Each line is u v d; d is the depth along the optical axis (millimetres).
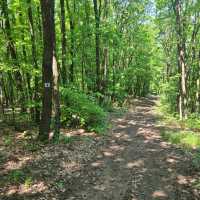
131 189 10203
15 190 9688
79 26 25375
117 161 13031
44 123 14469
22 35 18281
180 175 11469
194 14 28594
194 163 12656
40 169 11352
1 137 15305
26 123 18875
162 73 59969
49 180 10516
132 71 44125
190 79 33000
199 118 26562
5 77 27906
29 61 19312
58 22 25250
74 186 10273
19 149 13398
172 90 35000
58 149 13727
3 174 10719
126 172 11742
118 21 37375
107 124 21188
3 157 12320
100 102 29500
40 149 13508
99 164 12500
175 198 9586
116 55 36594
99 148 14859
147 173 11680
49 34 13664
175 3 27109
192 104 33281
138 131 20000
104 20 30062
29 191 9672
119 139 17172
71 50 23766
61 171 11367
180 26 27438
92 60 31422
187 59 30453
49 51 13812
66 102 18797
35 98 18578
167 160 13273
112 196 9672
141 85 58594
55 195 9547
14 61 16922
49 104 14359
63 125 18672
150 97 61375
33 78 19984
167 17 29719
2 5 17594
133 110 34406
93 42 30516
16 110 24969
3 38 17250
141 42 46500
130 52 44250
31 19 18234
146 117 28312
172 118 27203
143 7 38844
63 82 21203
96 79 29422
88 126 18375
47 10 13492
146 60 48719
